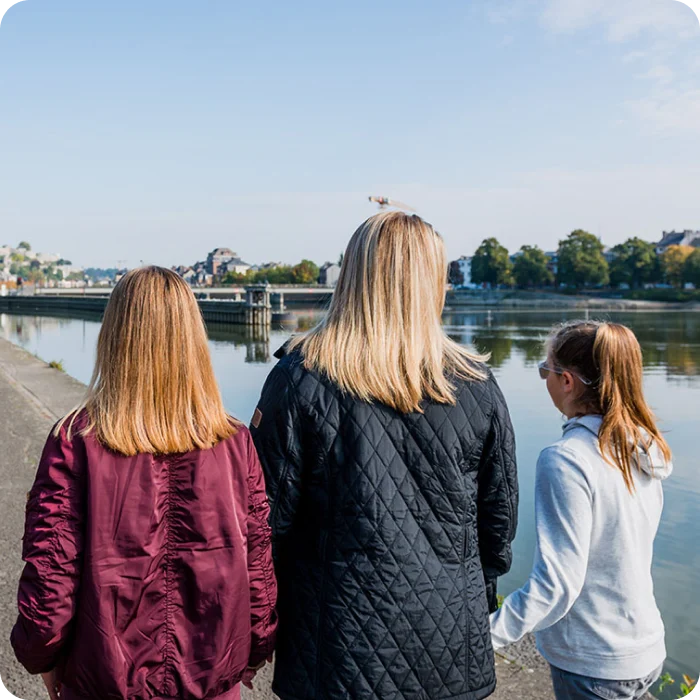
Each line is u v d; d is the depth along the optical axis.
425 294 1.74
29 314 99.69
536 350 45.00
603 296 118.88
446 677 1.66
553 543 1.71
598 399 1.83
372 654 1.64
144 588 1.56
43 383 10.30
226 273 185.25
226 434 1.67
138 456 1.57
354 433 1.68
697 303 107.88
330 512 1.71
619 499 1.74
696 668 5.65
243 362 42.34
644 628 1.77
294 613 1.74
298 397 1.69
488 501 1.89
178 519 1.60
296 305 97.62
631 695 1.78
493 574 1.97
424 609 1.66
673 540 9.01
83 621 1.53
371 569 1.66
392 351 1.70
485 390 1.82
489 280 134.50
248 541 1.67
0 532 4.45
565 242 125.75
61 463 1.56
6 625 3.35
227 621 1.61
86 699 1.56
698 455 14.44
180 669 1.58
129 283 1.64
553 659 1.82
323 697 1.66
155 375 1.59
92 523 1.53
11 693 2.85
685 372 34.34
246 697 2.91
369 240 1.74
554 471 1.75
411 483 1.70
